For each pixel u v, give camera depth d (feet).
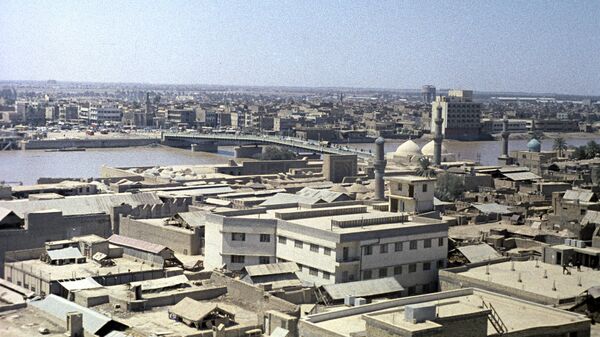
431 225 504.84
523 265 481.46
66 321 342.44
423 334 264.72
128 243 536.42
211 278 446.19
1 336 329.31
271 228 512.63
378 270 482.69
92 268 493.36
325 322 322.75
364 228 491.72
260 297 404.36
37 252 527.81
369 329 279.28
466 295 368.07
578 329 326.24
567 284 430.61
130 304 391.24
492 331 309.22
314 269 484.74
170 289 425.28
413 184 569.64
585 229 588.09
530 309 347.56
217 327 349.20
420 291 502.79
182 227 602.03
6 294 407.64
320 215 539.70
